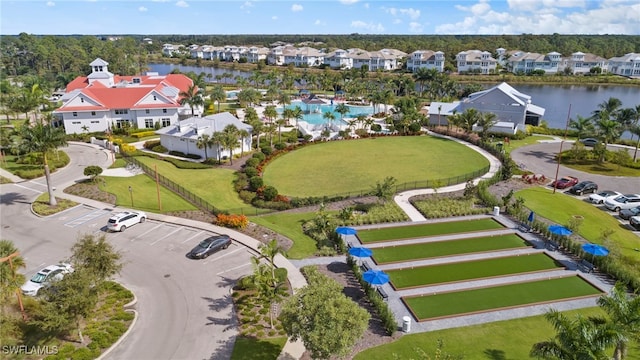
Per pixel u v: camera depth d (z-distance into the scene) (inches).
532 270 1461.6
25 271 1432.1
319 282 991.6
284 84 6171.3
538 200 2069.4
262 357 1031.6
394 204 1994.3
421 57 7568.9
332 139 3334.2
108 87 3836.1
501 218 1878.7
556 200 2078.0
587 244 1482.5
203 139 2608.3
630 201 1995.6
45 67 7667.3
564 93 6205.7
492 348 1075.3
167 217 1867.6
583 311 1242.0
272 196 2020.2
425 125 3848.4
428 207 1936.5
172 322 1168.8
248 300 1270.9
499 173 2365.9
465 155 2856.8
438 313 1219.9
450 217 1878.7
